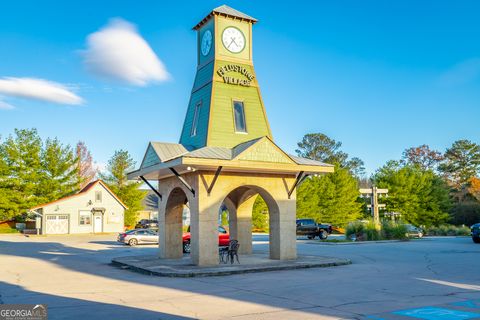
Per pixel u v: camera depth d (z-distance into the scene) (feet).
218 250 61.93
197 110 72.49
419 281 47.06
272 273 55.16
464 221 193.67
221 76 70.18
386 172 189.06
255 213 189.57
